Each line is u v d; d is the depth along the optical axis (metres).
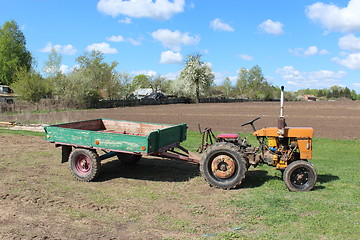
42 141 13.41
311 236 4.50
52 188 7.05
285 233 4.63
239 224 5.01
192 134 15.91
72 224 5.07
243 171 6.88
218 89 97.25
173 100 55.16
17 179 7.74
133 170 8.84
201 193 6.71
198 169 8.95
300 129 6.91
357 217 5.18
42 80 40.06
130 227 4.95
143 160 10.16
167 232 4.76
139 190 6.95
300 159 7.05
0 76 63.53
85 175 7.71
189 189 7.02
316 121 21.73
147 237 4.59
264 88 85.38
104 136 7.59
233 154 6.90
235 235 4.57
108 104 42.59
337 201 6.00
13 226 4.99
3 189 6.91
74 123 9.17
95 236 4.63
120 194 6.65
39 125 18.88
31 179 7.78
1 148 11.73
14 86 39.28
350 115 25.56
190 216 5.39
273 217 5.24
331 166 9.10
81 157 7.82
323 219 5.11
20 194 6.57
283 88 6.83
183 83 61.88
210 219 5.25
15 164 9.34
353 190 6.73
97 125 10.17
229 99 68.56
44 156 10.48
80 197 6.43
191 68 60.00
